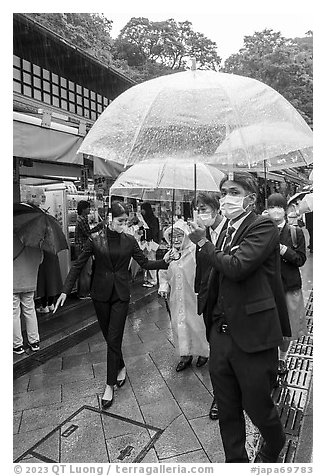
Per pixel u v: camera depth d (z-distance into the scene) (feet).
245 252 6.58
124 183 16.02
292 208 15.52
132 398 10.94
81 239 20.89
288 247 11.17
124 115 8.16
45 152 14.17
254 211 7.39
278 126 7.99
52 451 8.82
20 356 13.80
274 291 7.12
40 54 20.26
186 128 7.66
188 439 9.10
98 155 7.98
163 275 13.01
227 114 7.58
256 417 6.95
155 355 13.87
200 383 11.69
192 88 7.87
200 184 14.99
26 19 16.57
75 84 23.77
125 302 10.98
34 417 10.16
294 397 10.99
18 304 13.92
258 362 6.79
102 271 10.92
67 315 18.71
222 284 7.10
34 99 19.57
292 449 8.70
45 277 18.31
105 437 9.28
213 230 10.14
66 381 12.12
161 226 28.84
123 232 11.24
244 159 7.91
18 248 13.60
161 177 15.51
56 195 21.67
